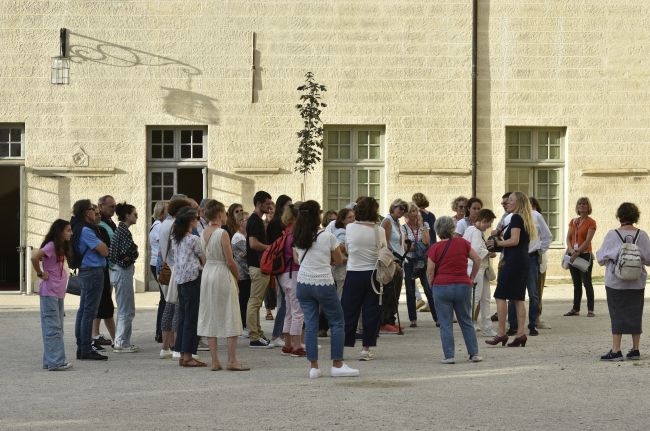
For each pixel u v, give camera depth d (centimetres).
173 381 1177
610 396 1042
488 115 2528
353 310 1363
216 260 1266
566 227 2558
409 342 1560
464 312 1328
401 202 1684
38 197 2459
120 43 2475
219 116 2486
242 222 1579
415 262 1756
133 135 2477
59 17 2470
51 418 944
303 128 2498
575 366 1268
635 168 2553
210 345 1271
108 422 922
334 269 1598
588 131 2548
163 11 2480
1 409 994
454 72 2519
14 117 2459
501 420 914
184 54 2481
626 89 2556
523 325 1484
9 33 2461
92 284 1373
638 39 2556
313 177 2498
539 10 2538
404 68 2508
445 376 1195
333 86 2502
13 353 1459
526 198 1499
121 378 1205
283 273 1413
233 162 2486
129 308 1466
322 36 2500
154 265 1571
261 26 2489
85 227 1378
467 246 1336
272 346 1513
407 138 2509
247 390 1101
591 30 2548
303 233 1193
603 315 1919
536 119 2538
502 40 2531
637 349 1325
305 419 924
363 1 2505
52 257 1280
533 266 1628
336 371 1201
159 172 2505
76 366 1322
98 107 2473
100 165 2472
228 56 2488
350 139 2534
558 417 927
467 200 1827
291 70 2497
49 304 1280
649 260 1321
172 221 1423
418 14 2511
